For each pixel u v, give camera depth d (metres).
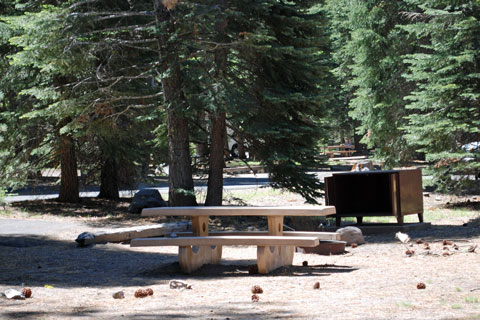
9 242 11.53
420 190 13.64
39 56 15.27
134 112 18.00
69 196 20.22
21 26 15.91
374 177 14.20
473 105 16.84
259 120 15.80
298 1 16.25
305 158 16.31
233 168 36.03
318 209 7.85
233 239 7.86
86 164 21.22
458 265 7.70
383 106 22.30
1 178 18.91
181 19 14.53
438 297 5.50
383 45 22.55
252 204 20.86
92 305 5.61
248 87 16.16
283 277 7.50
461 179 17.91
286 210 7.95
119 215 17.14
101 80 15.93
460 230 12.25
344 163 40.81
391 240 11.54
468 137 17.86
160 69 15.32
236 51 16.34
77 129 17.89
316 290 6.34
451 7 17.66
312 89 16.23
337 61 30.33
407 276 7.00
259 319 4.76
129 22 17.34
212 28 15.34
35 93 16.56
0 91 18.53
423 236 11.81
